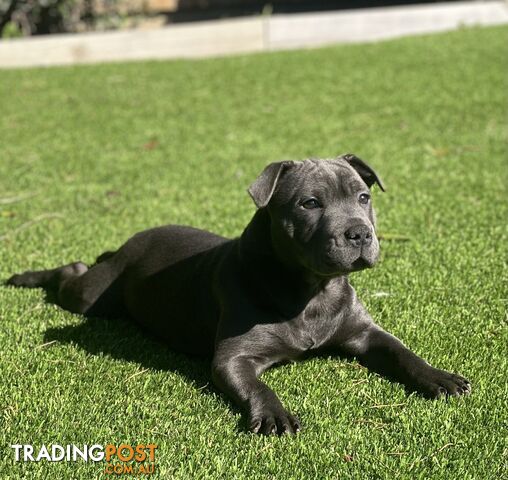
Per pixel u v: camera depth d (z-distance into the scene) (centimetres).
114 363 97
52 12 363
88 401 87
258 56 304
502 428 79
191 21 423
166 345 105
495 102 223
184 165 185
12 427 81
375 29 338
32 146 205
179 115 231
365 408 84
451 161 178
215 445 77
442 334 100
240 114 229
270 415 80
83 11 374
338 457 75
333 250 83
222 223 145
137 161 190
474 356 95
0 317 110
